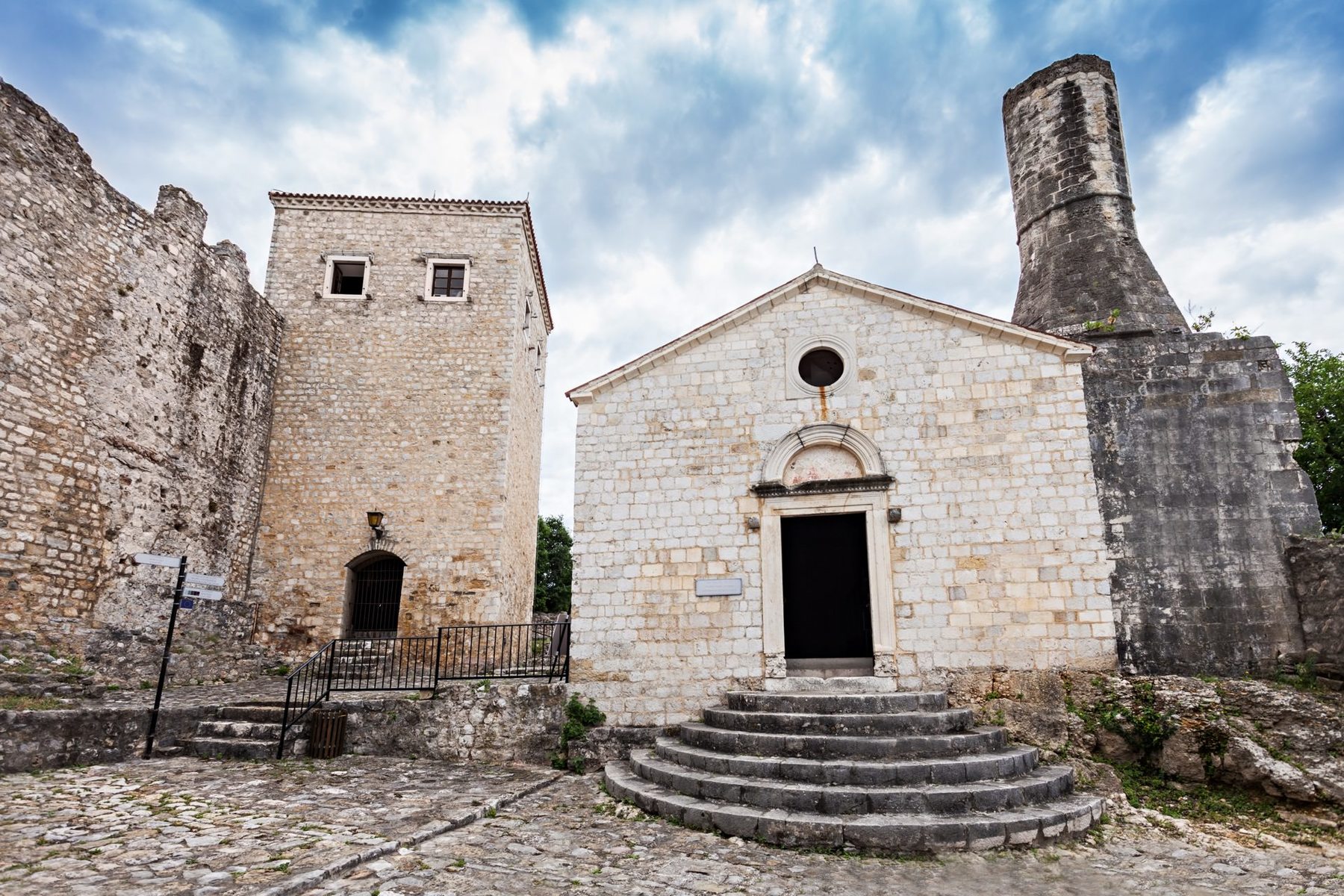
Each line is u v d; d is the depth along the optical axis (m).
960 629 10.28
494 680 11.63
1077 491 10.38
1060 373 10.80
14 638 11.14
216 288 16.31
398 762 10.59
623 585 11.30
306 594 17.28
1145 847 7.59
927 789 7.71
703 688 10.73
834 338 11.62
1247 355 10.45
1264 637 9.57
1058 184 14.88
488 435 18.23
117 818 6.97
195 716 11.01
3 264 11.41
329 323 18.97
